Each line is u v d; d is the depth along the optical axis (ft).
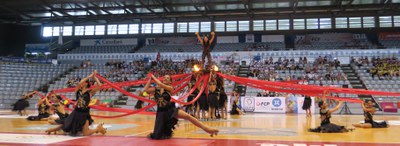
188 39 115.34
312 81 78.79
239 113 55.83
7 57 91.66
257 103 66.08
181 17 107.65
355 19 106.01
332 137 21.01
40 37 118.73
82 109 20.79
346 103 64.18
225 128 26.94
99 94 78.38
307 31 108.58
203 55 36.14
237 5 96.43
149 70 94.17
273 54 98.99
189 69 94.22
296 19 109.81
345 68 88.99
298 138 20.16
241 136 20.89
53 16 107.55
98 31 118.52
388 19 103.96
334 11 97.09
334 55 96.22
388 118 48.29
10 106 76.84
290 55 98.48
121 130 25.32
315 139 19.70
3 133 22.35
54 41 117.91
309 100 49.19
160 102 18.92
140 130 25.32
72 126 20.58
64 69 97.55
